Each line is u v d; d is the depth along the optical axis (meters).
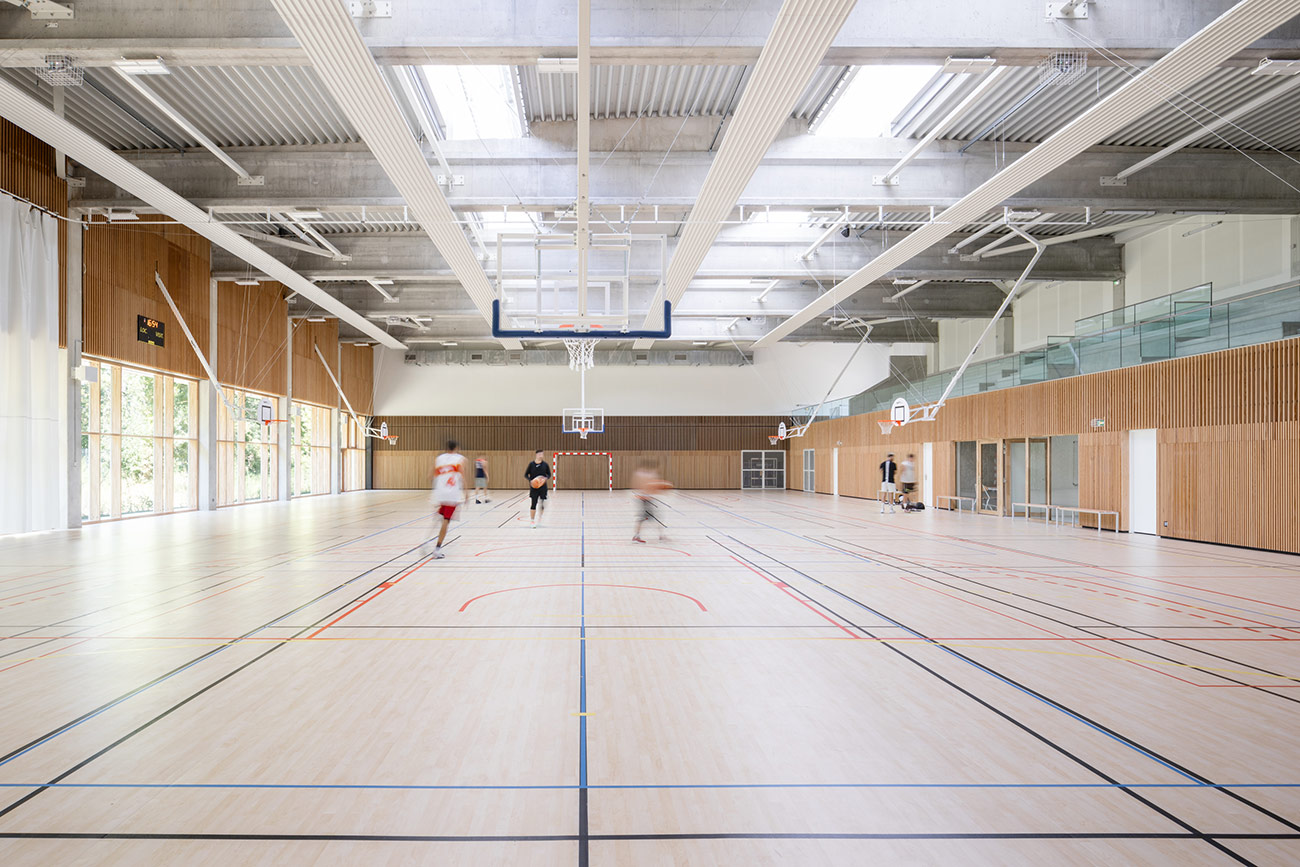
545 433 35.31
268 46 8.39
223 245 15.42
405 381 35.22
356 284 23.09
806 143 12.62
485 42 8.27
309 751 3.61
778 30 7.43
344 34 7.56
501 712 4.20
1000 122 11.91
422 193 11.76
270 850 2.68
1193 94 10.70
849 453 29.83
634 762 3.50
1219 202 12.81
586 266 13.73
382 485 34.81
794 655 5.49
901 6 8.43
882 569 10.02
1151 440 14.63
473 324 29.56
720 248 17.86
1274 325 11.97
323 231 17.81
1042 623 6.63
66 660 5.27
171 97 11.02
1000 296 24.20
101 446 16.50
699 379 35.81
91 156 10.79
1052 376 17.89
